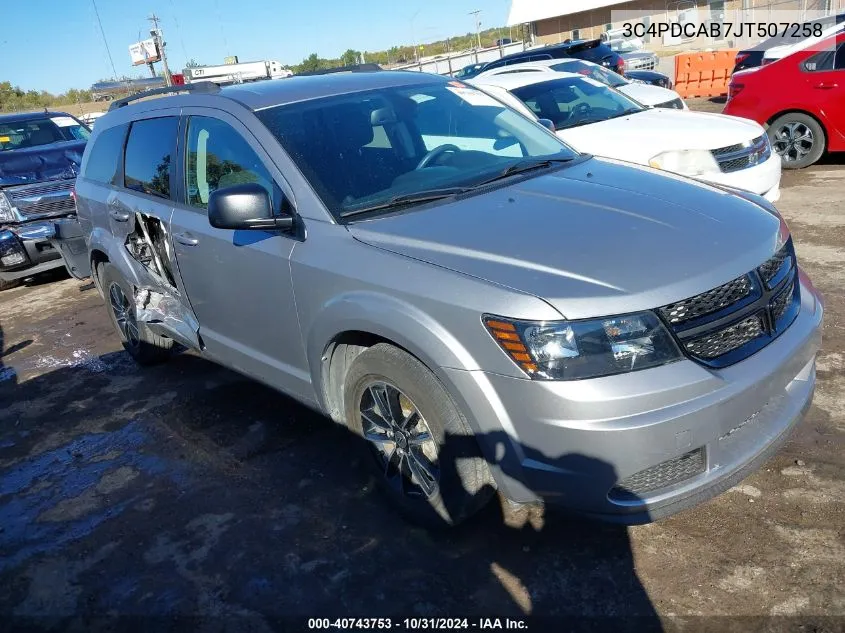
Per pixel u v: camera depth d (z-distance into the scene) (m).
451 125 3.75
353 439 3.14
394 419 2.92
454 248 2.65
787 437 2.71
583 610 2.49
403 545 2.92
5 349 6.21
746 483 3.02
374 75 4.04
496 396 2.42
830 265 5.39
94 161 5.03
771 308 2.60
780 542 2.68
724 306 2.46
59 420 4.54
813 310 2.88
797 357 2.63
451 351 2.48
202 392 4.64
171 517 3.32
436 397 2.62
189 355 5.34
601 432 2.26
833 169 8.56
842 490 2.90
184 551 3.06
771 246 2.71
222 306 3.67
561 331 2.30
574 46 13.24
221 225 3.00
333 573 2.81
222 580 2.85
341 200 3.09
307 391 3.34
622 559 2.70
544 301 2.33
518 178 3.34
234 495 3.43
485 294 2.42
